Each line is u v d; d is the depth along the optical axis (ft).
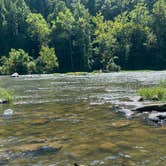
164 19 392.47
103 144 39.32
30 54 411.54
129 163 32.71
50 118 57.00
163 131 45.70
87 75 248.32
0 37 414.41
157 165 31.94
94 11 520.83
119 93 96.48
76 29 402.52
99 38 391.86
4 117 58.70
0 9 423.64
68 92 105.40
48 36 407.23
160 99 75.61
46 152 36.58
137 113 59.16
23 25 419.54
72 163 33.04
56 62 357.41
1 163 33.42
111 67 341.00
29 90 116.47
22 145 39.24
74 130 47.06
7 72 338.13
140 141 40.52
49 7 507.71
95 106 70.38
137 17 401.90
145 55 386.11
